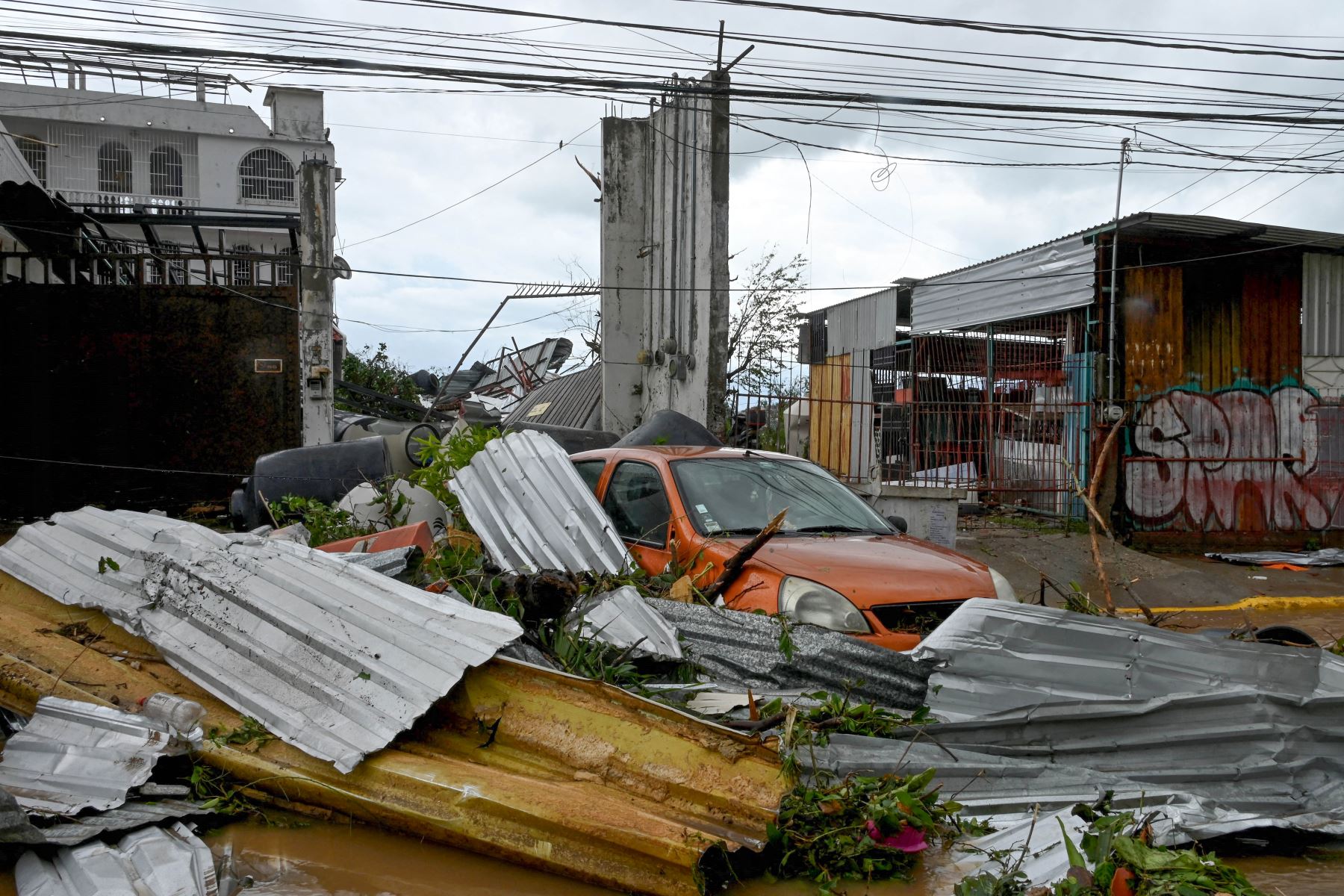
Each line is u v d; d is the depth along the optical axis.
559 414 17.98
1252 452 14.89
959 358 19.03
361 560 5.60
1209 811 3.96
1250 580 12.14
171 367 14.27
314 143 36.50
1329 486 15.12
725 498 6.66
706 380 13.86
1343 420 15.20
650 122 15.91
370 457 9.91
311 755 3.96
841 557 5.80
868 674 4.79
